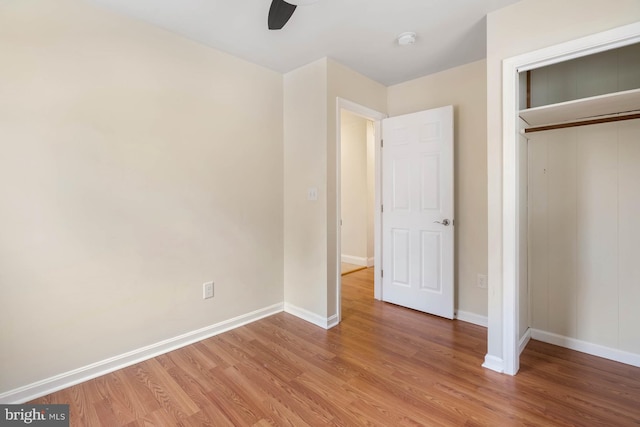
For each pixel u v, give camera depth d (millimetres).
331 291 2811
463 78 2877
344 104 2891
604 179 2205
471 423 1574
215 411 1685
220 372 2053
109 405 1729
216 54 2574
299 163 2967
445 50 2596
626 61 2125
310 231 2889
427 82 3109
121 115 2082
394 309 3221
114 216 2070
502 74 1984
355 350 2348
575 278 2328
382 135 3377
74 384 1915
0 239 1683
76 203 1921
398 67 2930
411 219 3164
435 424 1571
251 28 2262
